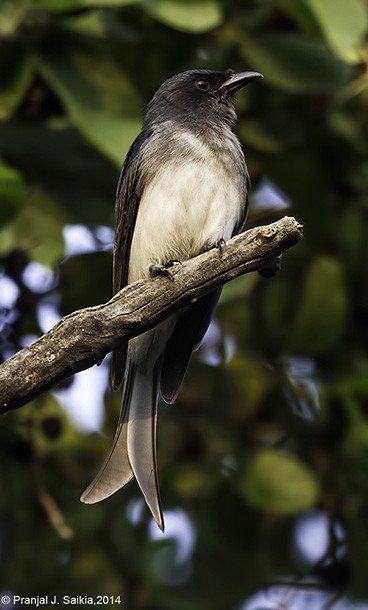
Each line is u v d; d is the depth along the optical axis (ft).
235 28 36.32
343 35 33.58
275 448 37.58
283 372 37.86
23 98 35.17
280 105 38.22
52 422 37.86
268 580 38.32
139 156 35.47
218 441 38.42
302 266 38.04
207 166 34.83
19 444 37.83
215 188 34.63
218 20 33.73
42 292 38.19
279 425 38.04
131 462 29.81
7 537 39.86
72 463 38.81
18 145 36.58
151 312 25.89
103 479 28.94
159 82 38.22
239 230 36.32
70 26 35.32
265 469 36.27
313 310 35.76
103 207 37.29
